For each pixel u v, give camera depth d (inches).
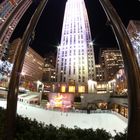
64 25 4360.2
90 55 3882.9
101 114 1213.1
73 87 3390.7
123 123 866.1
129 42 193.8
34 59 4404.5
